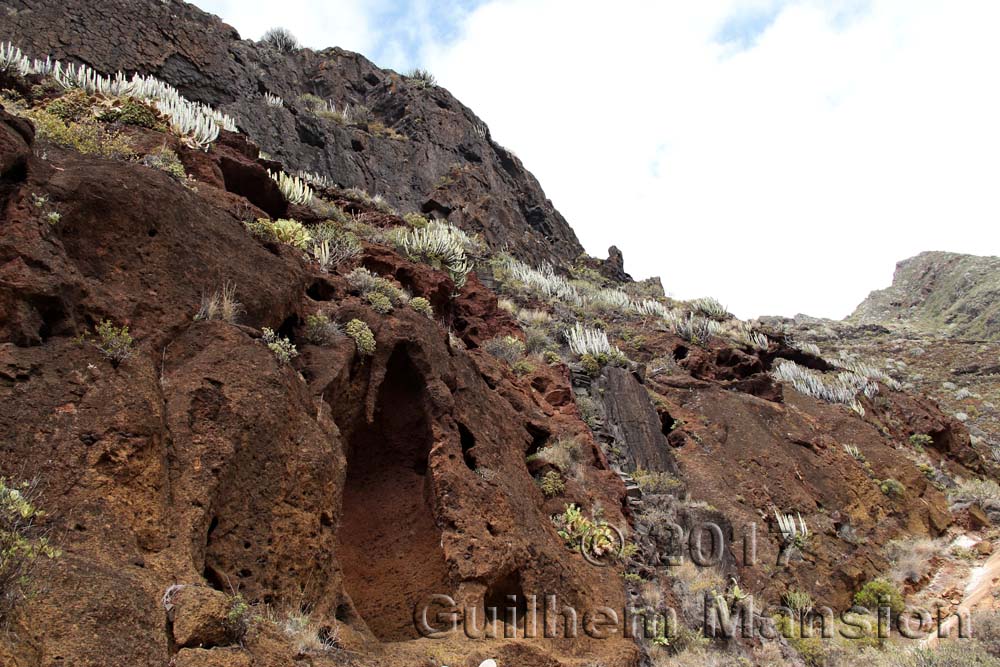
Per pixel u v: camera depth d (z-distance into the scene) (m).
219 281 8.46
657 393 18.83
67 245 7.28
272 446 7.00
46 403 5.76
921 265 69.19
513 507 9.56
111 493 5.50
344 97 35.53
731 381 20.91
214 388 7.00
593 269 39.41
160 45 24.88
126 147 10.84
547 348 18.09
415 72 41.56
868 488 17.91
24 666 4.01
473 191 33.19
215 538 6.13
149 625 4.72
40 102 12.99
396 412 9.91
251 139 25.19
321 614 6.52
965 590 14.98
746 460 16.73
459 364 11.57
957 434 25.83
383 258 14.44
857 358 43.09
